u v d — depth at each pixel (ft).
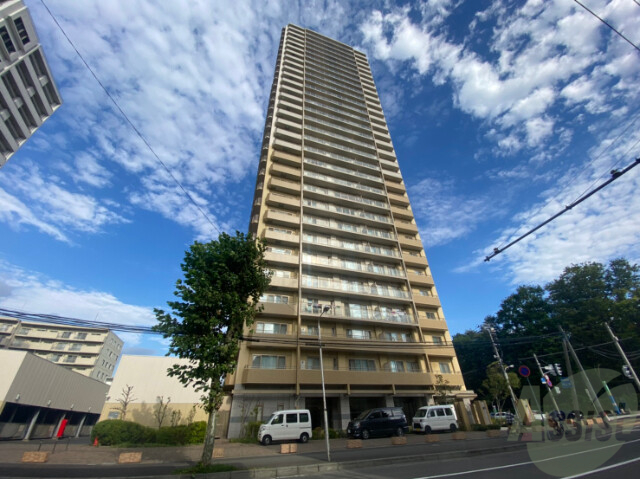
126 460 38.73
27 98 82.17
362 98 170.50
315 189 114.62
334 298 92.32
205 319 36.96
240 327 39.73
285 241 94.63
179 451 48.67
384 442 55.16
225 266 39.29
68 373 104.99
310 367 79.20
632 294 101.86
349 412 76.13
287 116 133.08
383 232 115.85
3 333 169.89
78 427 118.32
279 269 90.94
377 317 91.50
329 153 129.29
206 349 34.71
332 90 161.89
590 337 101.71
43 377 90.17
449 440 55.21
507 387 86.69
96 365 177.17
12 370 78.23
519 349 121.19
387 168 142.51
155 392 82.43
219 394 34.99
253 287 42.32
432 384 83.46
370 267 103.60
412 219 128.67
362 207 120.47
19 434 83.10
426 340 95.71
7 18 72.18
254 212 106.63
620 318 97.55
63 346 177.47
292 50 177.99
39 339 176.24
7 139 78.33
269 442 55.72
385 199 129.39
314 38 196.44
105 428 61.82
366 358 86.38
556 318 111.96
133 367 84.28
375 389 80.48
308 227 102.63
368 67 198.39
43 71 86.53
